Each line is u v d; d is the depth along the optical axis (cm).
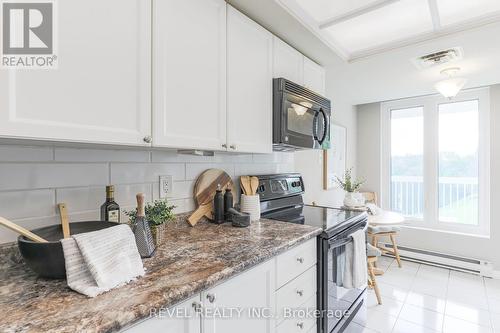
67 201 107
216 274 85
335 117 345
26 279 82
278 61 171
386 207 389
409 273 311
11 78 69
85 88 82
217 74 128
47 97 75
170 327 74
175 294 73
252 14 152
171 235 132
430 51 204
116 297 70
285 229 144
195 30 117
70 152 108
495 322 215
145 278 82
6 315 62
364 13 159
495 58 217
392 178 387
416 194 367
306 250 137
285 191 215
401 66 236
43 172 101
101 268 76
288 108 167
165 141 105
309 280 140
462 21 168
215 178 167
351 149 393
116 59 90
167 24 105
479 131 324
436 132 352
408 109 372
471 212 331
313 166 296
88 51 83
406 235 360
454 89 243
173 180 146
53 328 57
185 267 91
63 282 79
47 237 93
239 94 141
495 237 304
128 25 93
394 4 152
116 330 60
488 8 155
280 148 196
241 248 112
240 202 176
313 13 161
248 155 201
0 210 91
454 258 322
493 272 299
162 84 104
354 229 176
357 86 299
